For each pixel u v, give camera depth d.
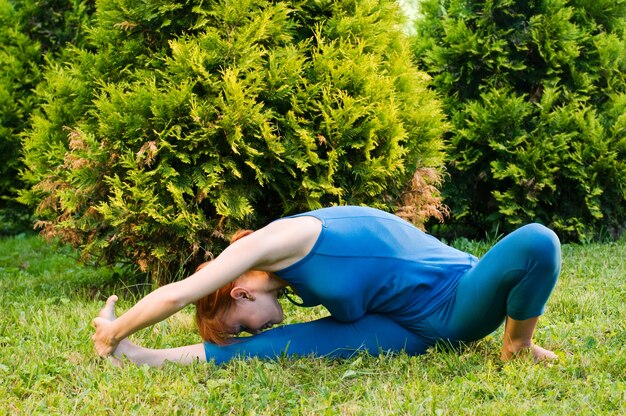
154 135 4.43
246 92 4.36
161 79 4.65
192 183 4.45
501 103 6.52
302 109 4.55
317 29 4.73
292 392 2.76
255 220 4.79
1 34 7.48
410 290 3.03
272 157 4.47
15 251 7.13
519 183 6.45
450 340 3.08
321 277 2.90
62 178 4.82
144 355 3.05
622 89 6.91
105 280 5.39
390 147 4.68
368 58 4.74
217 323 3.05
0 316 3.96
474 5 6.79
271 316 3.07
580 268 5.26
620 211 6.79
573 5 6.89
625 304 4.07
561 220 6.66
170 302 2.78
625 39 6.85
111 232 4.66
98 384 2.78
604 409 2.54
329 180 4.53
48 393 2.79
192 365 3.00
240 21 4.59
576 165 6.48
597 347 3.19
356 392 2.73
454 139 6.60
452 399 2.62
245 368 2.95
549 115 6.54
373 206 4.78
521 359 2.97
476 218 7.12
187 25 4.66
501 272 2.82
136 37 4.80
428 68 7.02
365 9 4.96
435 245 3.17
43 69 7.51
